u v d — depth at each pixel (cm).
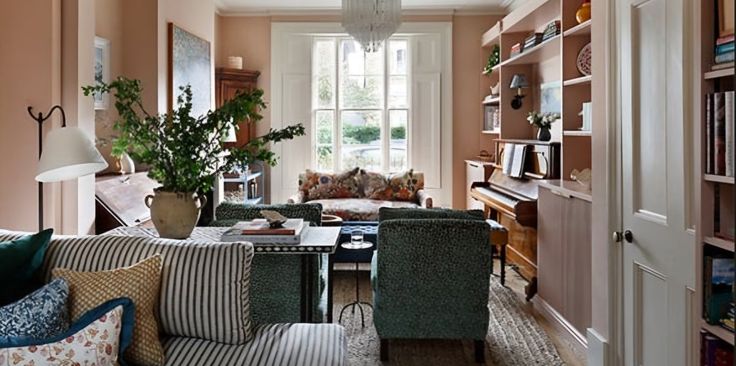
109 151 388
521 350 307
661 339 221
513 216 419
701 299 168
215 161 243
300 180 634
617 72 255
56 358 144
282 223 256
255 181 653
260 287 291
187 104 236
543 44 425
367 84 669
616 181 257
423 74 661
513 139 558
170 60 428
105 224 324
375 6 414
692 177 197
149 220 354
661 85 218
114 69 398
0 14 285
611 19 258
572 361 292
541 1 423
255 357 181
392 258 281
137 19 409
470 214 309
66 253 197
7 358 139
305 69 658
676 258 208
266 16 653
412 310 286
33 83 286
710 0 164
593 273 280
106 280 174
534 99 551
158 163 234
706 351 166
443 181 667
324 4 630
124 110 228
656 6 221
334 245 239
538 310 378
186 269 192
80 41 296
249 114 239
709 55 165
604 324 267
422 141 667
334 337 202
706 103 165
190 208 237
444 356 299
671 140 211
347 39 664
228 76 622
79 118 294
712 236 165
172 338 192
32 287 187
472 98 661
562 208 335
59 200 296
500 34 556
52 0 285
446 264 280
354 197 629
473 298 284
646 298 233
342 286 442
